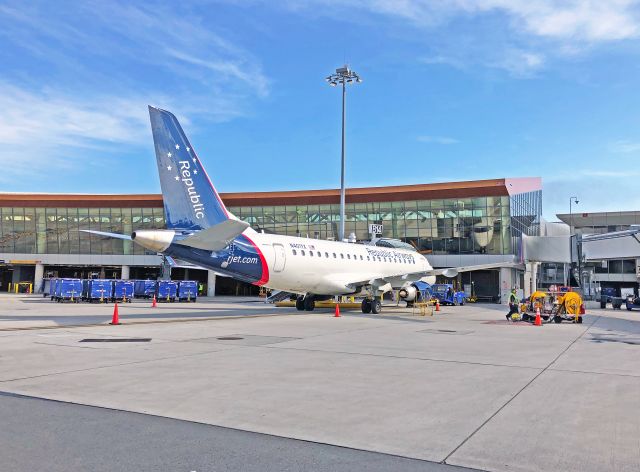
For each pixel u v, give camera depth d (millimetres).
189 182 21500
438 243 57312
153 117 20688
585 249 52438
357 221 60375
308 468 4883
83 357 11359
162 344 13797
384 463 5035
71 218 66438
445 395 8008
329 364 10812
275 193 61844
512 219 54656
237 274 24094
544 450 5441
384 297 46062
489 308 40656
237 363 10742
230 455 5207
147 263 65750
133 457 5105
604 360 11969
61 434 5809
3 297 50000
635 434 6027
